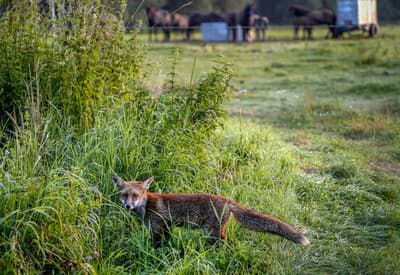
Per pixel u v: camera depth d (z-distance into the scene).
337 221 17.62
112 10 20.27
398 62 52.62
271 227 14.42
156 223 15.01
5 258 12.32
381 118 31.02
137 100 19.27
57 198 13.28
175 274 13.60
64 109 18.31
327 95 38.91
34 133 16.47
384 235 17.11
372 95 38.59
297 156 22.95
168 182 16.97
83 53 18.72
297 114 32.97
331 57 59.62
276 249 15.48
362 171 22.33
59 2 19.70
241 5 147.75
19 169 14.88
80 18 19.34
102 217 15.06
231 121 25.36
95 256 13.59
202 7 136.00
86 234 14.12
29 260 12.70
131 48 20.22
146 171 17.00
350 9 85.00
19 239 12.68
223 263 14.39
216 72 19.47
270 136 23.52
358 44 72.38
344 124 30.88
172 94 19.77
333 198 19.50
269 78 47.06
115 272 13.52
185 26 89.38
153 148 17.42
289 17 142.12
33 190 13.43
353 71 49.16
